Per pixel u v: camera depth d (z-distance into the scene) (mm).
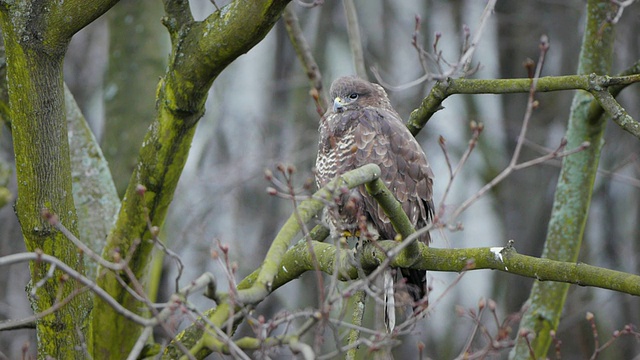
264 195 19875
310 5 11164
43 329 8562
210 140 19781
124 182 15453
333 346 15734
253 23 8125
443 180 20156
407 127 10180
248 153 20000
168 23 8586
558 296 11859
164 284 18359
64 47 8297
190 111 8789
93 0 8125
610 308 19969
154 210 9273
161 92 8867
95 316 9539
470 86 9430
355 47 12977
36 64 8242
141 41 16281
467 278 19594
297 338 6402
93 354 9641
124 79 16125
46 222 8383
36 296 8211
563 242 11898
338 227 8898
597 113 11547
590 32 11359
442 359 18953
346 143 10812
